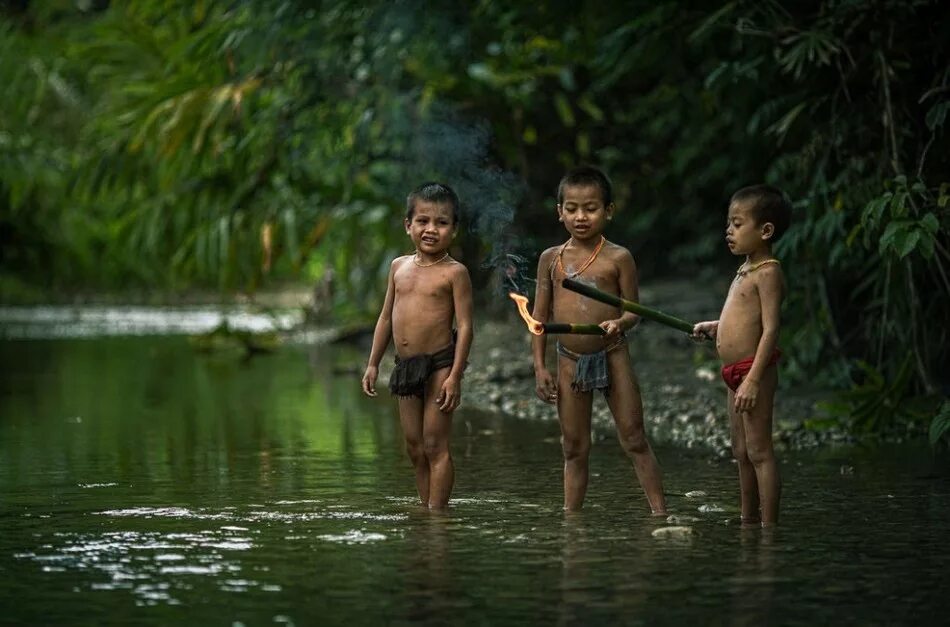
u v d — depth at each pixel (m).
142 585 5.31
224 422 10.71
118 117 17.69
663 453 8.86
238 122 16.41
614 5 12.71
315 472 8.20
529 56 17.25
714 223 18.20
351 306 20.23
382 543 6.06
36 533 6.33
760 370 6.38
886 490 7.38
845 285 12.02
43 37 24.42
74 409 11.60
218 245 17.20
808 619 4.79
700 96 15.02
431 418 6.98
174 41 17.84
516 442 9.45
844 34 10.06
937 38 9.91
